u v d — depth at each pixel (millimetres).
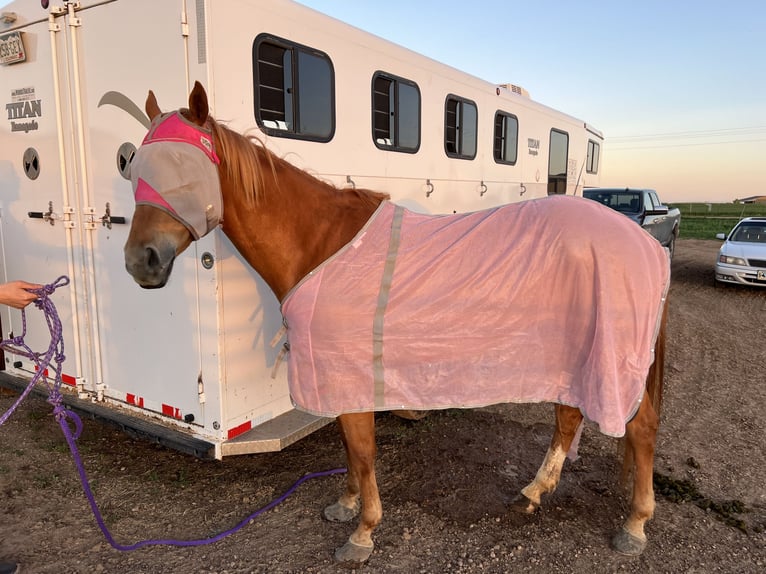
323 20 3586
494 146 6090
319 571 2727
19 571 2684
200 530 3053
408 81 4488
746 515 3193
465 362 2557
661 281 2688
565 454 3195
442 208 5211
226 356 3088
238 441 3104
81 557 2801
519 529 3049
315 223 2611
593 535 2998
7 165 3920
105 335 3588
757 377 5695
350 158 3924
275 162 2598
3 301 2357
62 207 3637
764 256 10164
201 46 2836
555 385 2629
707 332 7473
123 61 3148
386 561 2797
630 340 2518
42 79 3576
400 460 3816
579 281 2502
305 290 2506
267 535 3006
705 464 3787
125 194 3320
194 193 2219
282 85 3309
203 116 2309
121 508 3238
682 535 2996
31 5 3514
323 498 3365
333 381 2494
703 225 27141
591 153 9398
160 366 3328
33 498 3312
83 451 3898
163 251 2145
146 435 3256
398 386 2531
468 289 2504
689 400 5016
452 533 3014
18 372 4266
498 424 4438
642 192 11758
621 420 2477
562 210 2596
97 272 3553
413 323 2488
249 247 2617
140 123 3146
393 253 2541
